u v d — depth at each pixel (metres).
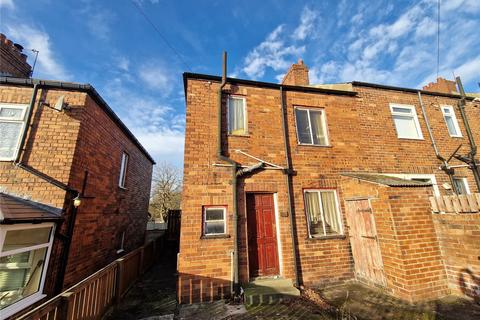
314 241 6.49
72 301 3.50
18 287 4.39
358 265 6.33
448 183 8.16
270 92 7.61
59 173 5.39
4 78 5.61
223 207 6.14
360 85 8.65
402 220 5.27
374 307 4.65
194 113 6.68
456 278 4.96
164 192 30.94
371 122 8.25
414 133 8.76
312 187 7.00
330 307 4.79
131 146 10.29
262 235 6.38
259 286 5.53
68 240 5.31
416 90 9.15
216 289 5.49
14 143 5.42
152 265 10.00
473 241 4.71
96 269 6.85
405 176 7.88
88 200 6.34
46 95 5.88
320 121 8.02
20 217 4.16
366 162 7.71
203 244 5.68
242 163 6.65
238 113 7.26
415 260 5.04
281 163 6.96
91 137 6.49
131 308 5.38
